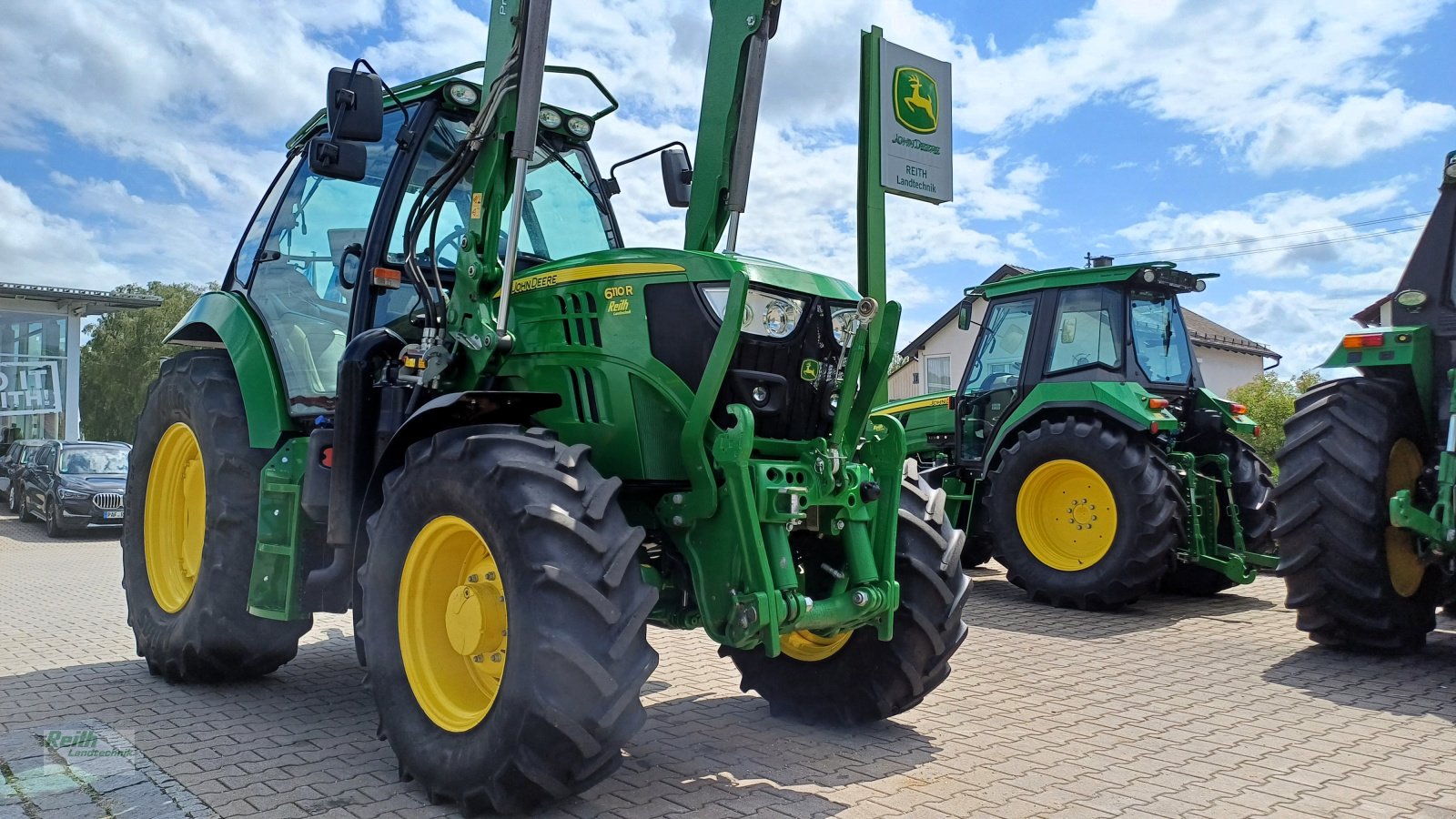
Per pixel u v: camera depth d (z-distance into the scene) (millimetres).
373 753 3574
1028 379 7664
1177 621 6418
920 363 26547
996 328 8297
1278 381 16234
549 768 2750
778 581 3139
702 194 4109
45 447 15984
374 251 4078
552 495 2879
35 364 20844
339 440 3652
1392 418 5102
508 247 3500
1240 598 7434
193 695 4438
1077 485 6922
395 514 3236
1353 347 5301
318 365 4227
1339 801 3100
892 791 3176
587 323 3535
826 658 3895
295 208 4672
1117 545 6566
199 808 3000
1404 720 4039
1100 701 4348
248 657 4391
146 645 4668
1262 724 3969
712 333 3297
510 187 3729
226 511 4273
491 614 3078
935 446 9031
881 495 3543
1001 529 7176
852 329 3582
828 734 3844
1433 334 5219
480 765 2830
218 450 4352
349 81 3666
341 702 4328
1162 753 3594
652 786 3221
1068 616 6578
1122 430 6809
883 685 3752
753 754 3574
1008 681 4727
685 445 3223
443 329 3738
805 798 3105
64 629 6129
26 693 4461
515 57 3582
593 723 2697
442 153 4348
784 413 3426
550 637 2711
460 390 3719
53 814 2961
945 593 3707
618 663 2756
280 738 3762
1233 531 7293
